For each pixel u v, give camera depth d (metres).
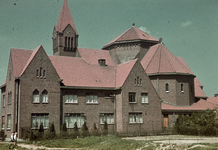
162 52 59.06
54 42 74.12
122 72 51.56
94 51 64.19
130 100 48.38
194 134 43.06
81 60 53.59
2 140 38.72
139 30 67.31
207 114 44.25
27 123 41.09
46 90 43.22
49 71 43.91
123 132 46.41
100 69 53.03
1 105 50.50
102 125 47.75
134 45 63.50
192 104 57.16
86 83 47.94
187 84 56.56
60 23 71.81
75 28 73.31
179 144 26.95
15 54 45.47
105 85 49.28
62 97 45.19
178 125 47.84
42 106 42.59
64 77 47.25
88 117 46.84
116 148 27.81
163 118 52.41
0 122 50.06
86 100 47.28
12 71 44.56
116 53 64.12
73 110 45.72
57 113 43.62
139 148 26.77
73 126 45.41
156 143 28.27
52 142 33.81
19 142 35.22
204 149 23.89
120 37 64.94
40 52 43.69
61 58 51.59
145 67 57.75
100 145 30.39
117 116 48.44
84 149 28.97
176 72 54.88
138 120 48.47
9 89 45.94
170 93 54.88
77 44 73.00
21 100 41.06
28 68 42.31
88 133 42.56
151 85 50.62
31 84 42.16
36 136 38.03
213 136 40.00
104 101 48.66
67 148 30.17
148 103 49.78
